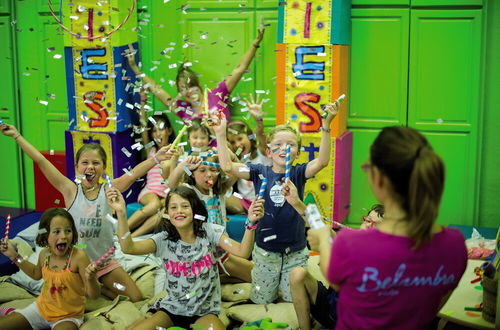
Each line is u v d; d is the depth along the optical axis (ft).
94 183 13.80
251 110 16.14
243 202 16.48
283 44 16.17
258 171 12.84
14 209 19.34
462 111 16.81
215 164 12.48
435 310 7.51
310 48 16.03
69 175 18.13
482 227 16.62
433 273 7.22
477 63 16.48
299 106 16.33
